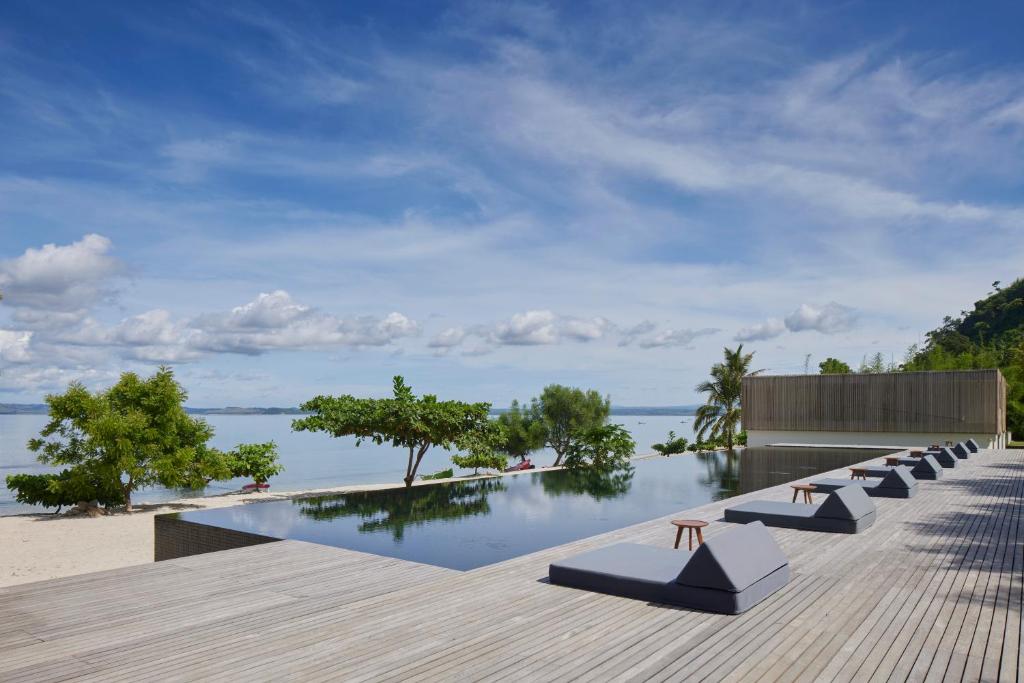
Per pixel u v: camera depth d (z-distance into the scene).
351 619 4.36
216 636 4.05
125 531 13.09
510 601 4.71
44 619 4.42
